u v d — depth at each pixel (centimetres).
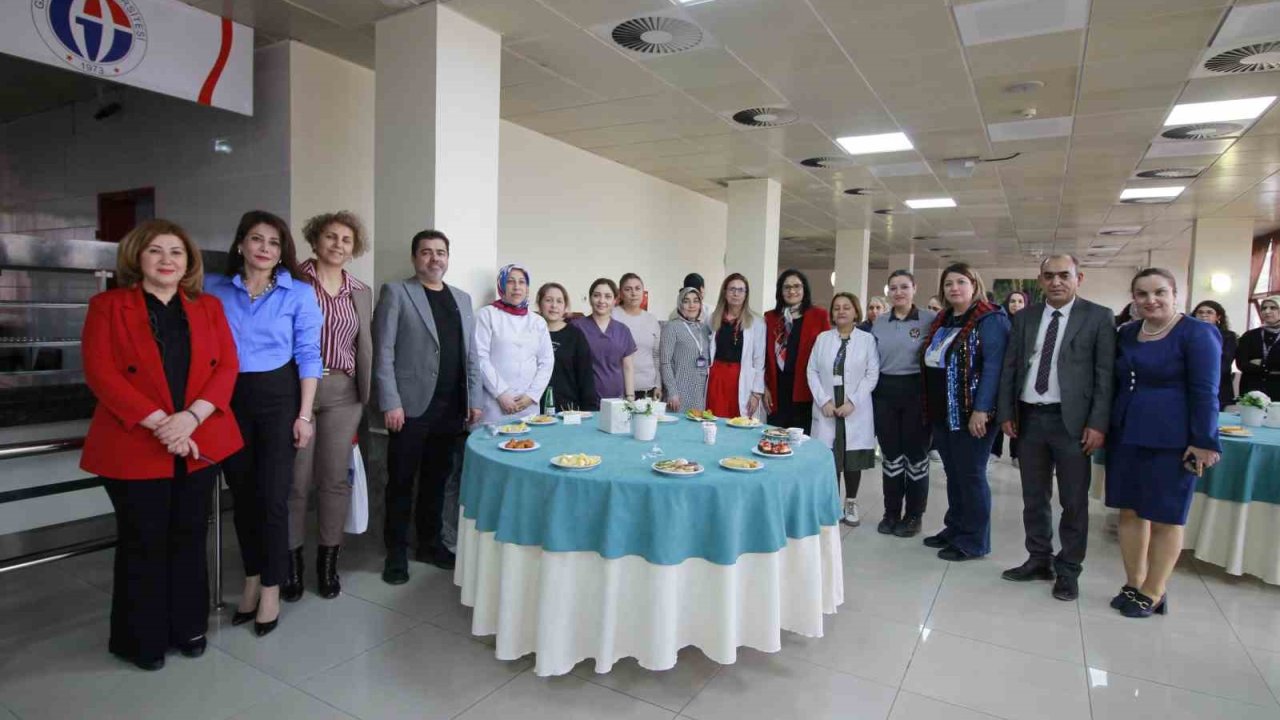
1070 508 306
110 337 213
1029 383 319
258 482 250
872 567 343
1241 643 269
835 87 485
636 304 448
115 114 542
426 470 327
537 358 343
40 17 313
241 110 395
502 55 434
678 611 212
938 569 343
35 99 573
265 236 246
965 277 352
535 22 383
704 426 266
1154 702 225
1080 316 303
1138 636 273
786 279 424
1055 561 315
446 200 370
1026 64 431
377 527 364
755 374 404
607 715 209
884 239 1324
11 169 644
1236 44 392
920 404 382
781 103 524
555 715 209
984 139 607
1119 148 625
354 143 468
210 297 233
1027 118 544
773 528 218
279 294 253
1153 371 280
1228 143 600
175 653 239
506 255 604
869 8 361
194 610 236
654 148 672
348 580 309
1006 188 817
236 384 245
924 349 374
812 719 211
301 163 438
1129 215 992
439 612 277
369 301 298
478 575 234
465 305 329
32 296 394
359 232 286
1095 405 295
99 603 277
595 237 716
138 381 214
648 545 207
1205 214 974
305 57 434
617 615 211
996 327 338
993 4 354
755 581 220
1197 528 348
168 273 218
